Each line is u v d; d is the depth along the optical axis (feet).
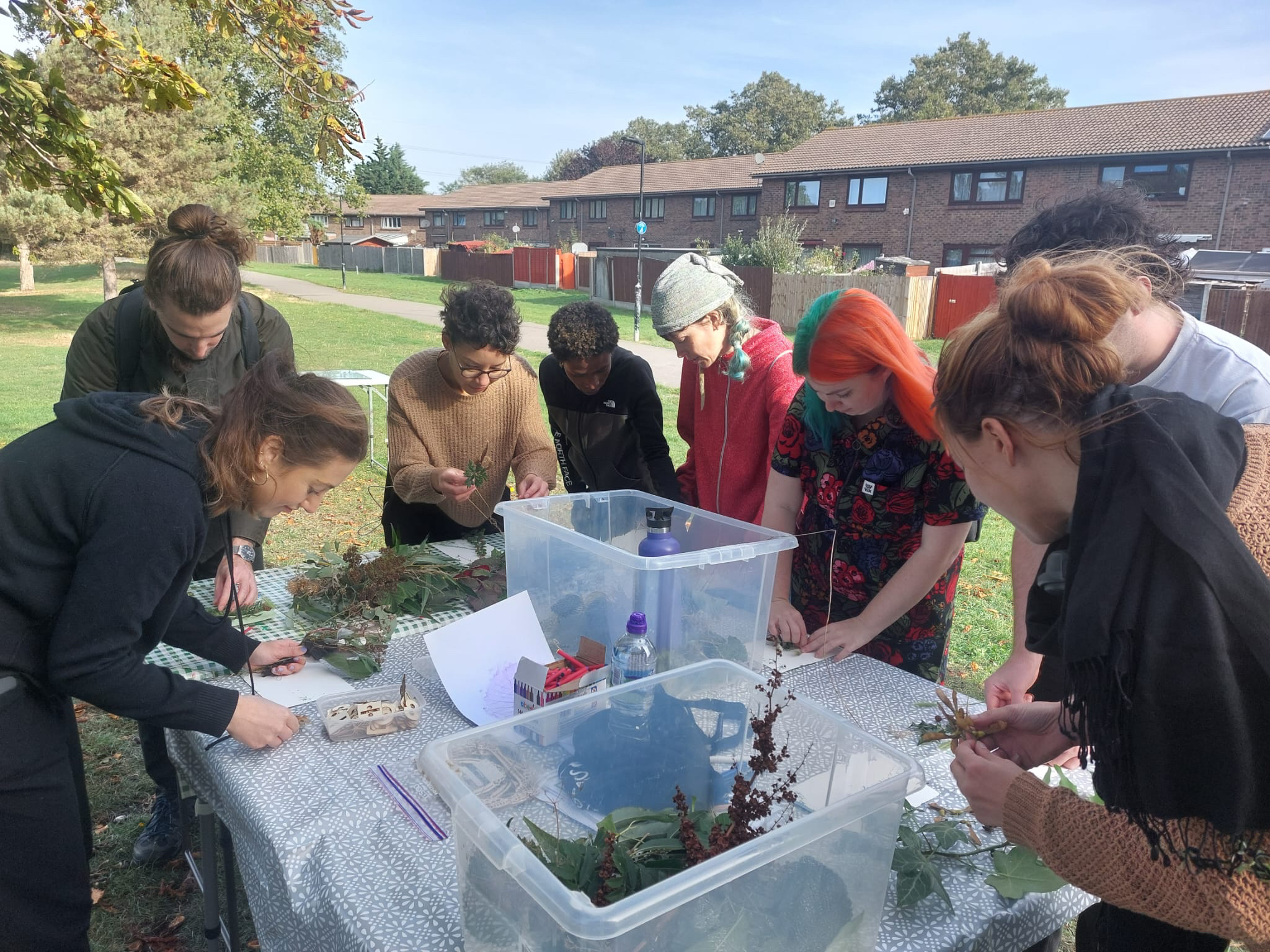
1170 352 4.43
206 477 4.03
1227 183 60.54
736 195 97.71
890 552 6.03
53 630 3.91
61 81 9.68
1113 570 2.39
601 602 5.08
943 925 3.35
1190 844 2.41
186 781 5.18
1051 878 3.43
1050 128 71.77
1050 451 2.75
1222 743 2.28
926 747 4.69
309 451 4.03
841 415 5.98
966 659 12.94
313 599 6.18
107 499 3.83
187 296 5.90
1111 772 2.46
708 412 8.03
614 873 2.83
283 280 107.86
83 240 50.29
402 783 4.19
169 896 7.27
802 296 65.36
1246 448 2.70
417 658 5.64
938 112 163.94
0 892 4.18
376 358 43.06
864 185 79.61
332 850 3.69
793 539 5.15
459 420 8.10
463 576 6.67
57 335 48.39
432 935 3.19
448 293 7.26
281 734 4.48
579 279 96.12
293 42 11.44
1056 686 5.46
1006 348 2.71
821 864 2.81
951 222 74.69
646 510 6.12
